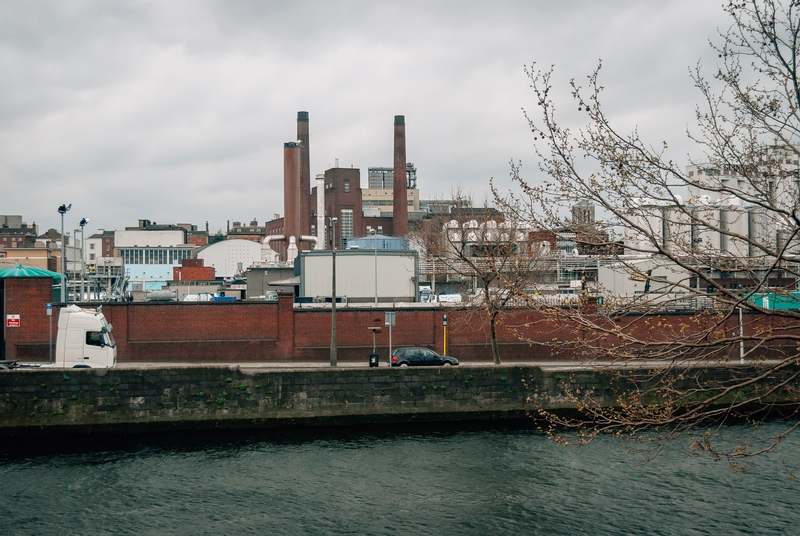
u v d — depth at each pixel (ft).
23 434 93.91
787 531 61.62
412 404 101.76
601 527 62.75
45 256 300.61
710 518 64.59
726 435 91.35
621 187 38.91
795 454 83.05
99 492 72.02
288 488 73.31
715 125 39.68
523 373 103.24
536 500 69.41
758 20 35.86
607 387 102.53
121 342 146.10
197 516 65.46
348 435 95.45
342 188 441.68
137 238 442.50
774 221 40.45
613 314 41.22
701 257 40.45
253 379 99.25
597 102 38.78
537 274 122.72
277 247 469.16
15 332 141.28
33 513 66.03
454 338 152.56
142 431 96.27
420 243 165.37
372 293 179.11
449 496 70.69
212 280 343.87
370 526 63.16
